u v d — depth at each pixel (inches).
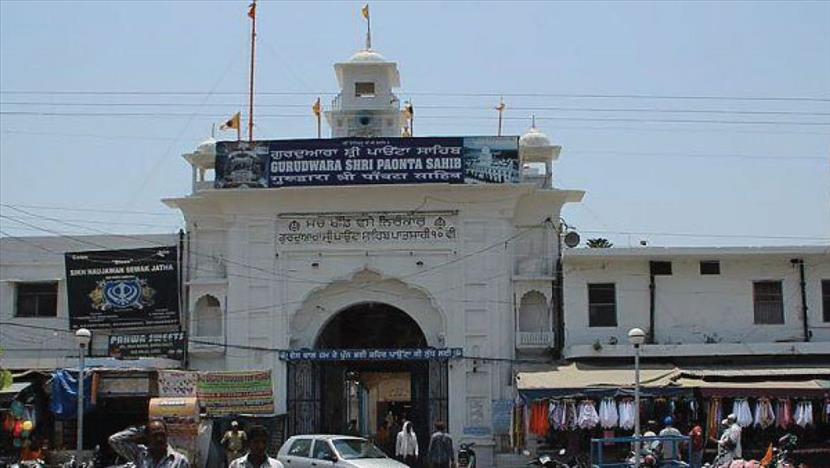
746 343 1221.7
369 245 1322.6
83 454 1067.9
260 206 1332.4
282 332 1315.2
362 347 1505.9
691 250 1253.7
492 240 1311.5
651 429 1011.3
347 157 1309.1
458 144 1305.4
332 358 1285.7
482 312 1301.7
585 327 1263.5
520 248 1327.5
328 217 1328.7
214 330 1347.2
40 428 1131.3
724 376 1133.7
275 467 391.9
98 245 1375.5
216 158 1322.6
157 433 390.6
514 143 1304.1
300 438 947.3
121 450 433.7
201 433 1128.2
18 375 1122.0
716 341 1259.8
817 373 1141.7
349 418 1723.7
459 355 1279.5
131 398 1139.9
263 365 1309.1
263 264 1327.5
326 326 1365.7
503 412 1270.9
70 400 1098.1
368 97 1553.9
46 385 1115.9
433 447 1074.7
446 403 1288.1
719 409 1100.5
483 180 1298.0
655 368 1197.7
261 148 1317.7
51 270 1373.0
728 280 1272.1
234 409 1174.3
